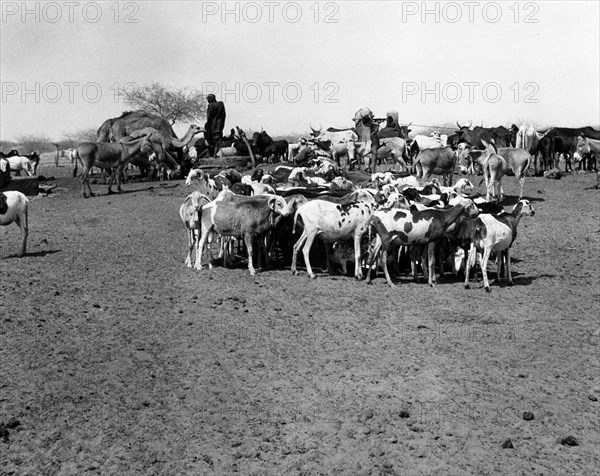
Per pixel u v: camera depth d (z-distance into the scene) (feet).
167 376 35.91
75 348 39.14
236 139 138.72
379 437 30.37
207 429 30.89
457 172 131.23
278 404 33.17
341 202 58.13
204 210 55.72
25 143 294.46
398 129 140.36
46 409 32.45
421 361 38.42
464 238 53.06
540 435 31.07
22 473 27.78
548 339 42.75
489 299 50.67
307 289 51.65
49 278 53.52
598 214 85.76
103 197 102.01
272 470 27.89
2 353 38.22
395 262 57.36
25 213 61.72
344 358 38.60
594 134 136.15
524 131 126.31
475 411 32.91
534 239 73.05
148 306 46.75
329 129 147.43
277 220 55.52
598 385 36.42
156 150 118.42
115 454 28.99
